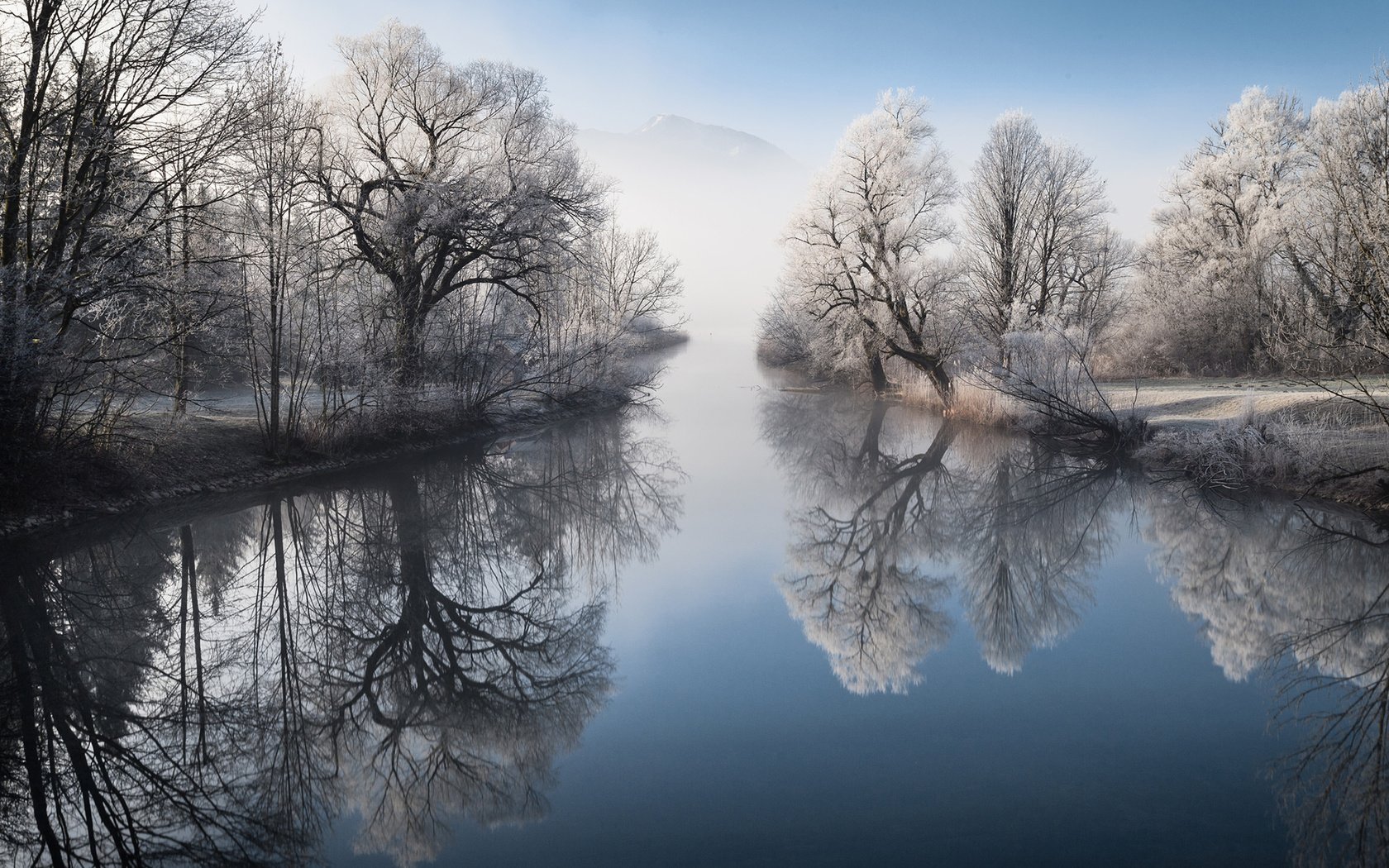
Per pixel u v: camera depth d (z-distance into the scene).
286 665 9.70
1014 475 21.77
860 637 10.77
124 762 7.34
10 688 8.79
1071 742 7.65
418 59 23.45
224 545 14.12
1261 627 10.60
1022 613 11.65
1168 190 42.25
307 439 19.81
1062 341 25.30
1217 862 5.60
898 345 35.06
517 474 22.31
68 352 13.60
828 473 22.98
